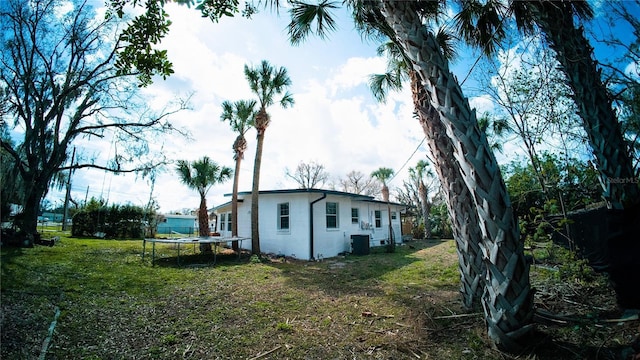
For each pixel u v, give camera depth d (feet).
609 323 9.86
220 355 10.52
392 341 11.11
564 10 14.19
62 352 10.34
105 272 22.98
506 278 9.58
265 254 38.65
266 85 35.91
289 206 40.34
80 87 40.29
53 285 17.89
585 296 12.09
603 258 13.02
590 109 13.67
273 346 11.17
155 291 18.65
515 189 19.81
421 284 19.63
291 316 14.34
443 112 10.73
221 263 30.89
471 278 13.55
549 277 14.25
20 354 9.82
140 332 12.37
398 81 24.47
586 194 17.44
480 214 10.12
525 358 9.02
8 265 21.83
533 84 16.40
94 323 12.99
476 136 10.27
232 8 9.39
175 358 10.30
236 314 14.64
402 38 11.75
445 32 19.95
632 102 13.28
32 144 37.27
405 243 56.18
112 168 44.93
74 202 81.87
